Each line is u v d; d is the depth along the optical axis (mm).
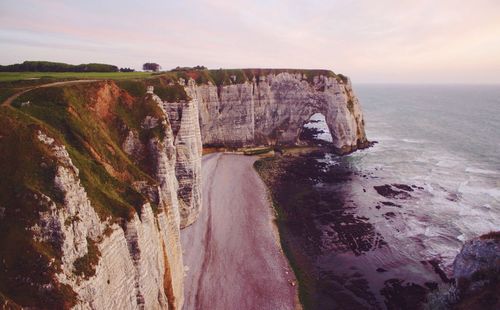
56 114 32500
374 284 41656
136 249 27531
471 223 55531
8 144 23344
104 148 33844
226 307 37156
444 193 68438
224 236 50406
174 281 35344
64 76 51500
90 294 21422
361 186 73188
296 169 83625
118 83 45750
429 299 38062
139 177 34062
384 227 54969
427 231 53375
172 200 39156
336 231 53875
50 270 19781
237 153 94875
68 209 22266
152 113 42438
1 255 19703
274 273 43062
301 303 38438
